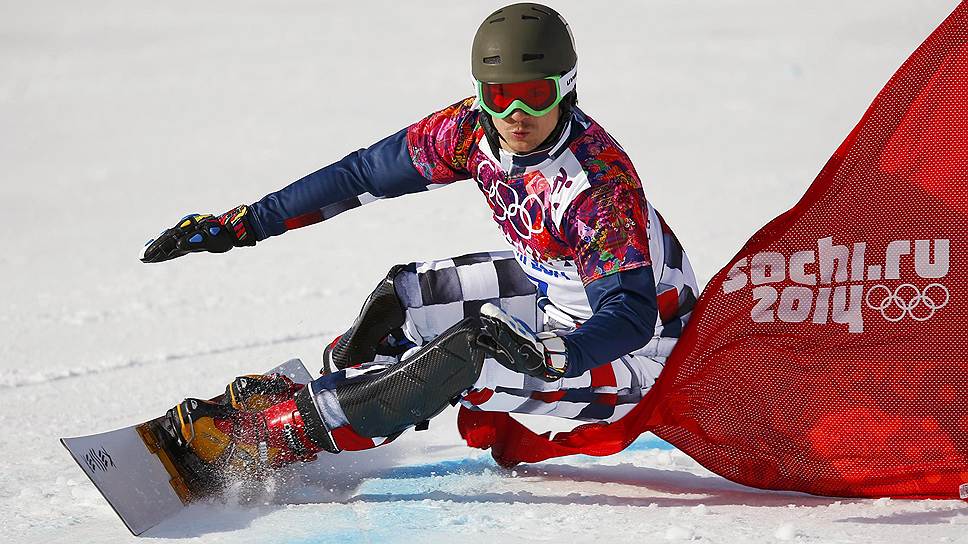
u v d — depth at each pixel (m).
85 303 24.23
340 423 10.66
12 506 10.95
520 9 10.15
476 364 10.13
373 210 33.84
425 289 11.88
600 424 11.45
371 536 9.77
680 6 80.00
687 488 11.43
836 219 10.79
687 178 36.25
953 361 10.64
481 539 9.58
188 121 53.84
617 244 10.01
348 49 72.25
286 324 21.41
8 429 14.87
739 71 58.03
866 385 10.80
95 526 10.30
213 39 79.12
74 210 36.69
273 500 11.11
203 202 37.03
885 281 10.73
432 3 88.56
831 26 69.94
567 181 10.33
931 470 10.74
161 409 15.97
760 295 10.91
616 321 9.72
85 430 14.79
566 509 10.53
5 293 25.58
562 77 10.02
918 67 10.48
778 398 11.02
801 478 11.05
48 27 87.56
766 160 38.84
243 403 11.38
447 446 13.30
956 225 10.55
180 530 10.12
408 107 54.03
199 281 25.97
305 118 52.62
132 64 71.38
